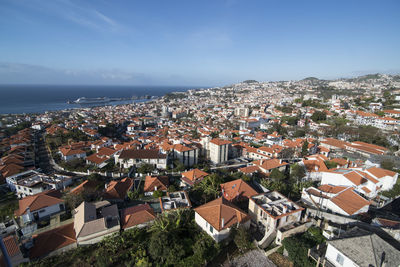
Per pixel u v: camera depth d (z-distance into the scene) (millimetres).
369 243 28719
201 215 40469
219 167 87875
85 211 42250
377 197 56531
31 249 36094
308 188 52562
